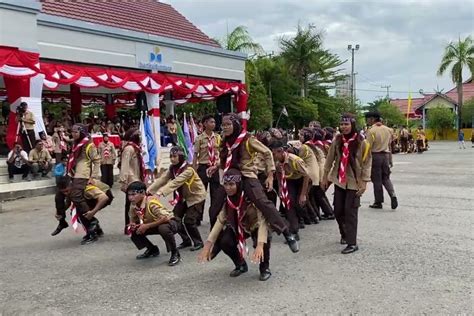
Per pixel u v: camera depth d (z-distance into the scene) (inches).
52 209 430.6
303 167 285.9
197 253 272.2
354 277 220.4
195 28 1038.4
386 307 183.8
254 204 212.8
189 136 784.3
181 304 194.4
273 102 1665.8
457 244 273.4
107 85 696.4
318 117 1796.3
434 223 331.0
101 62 706.2
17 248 293.9
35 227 354.9
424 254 255.0
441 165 792.3
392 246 273.3
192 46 867.4
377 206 394.6
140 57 764.6
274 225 211.3
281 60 1712.6
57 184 297.6
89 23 685.9
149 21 924.0
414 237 293.1
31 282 228.8
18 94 568.1
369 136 388.2
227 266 245.6
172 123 832.9
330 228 328.5
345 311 181.3
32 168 523.5
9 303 202.2
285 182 288.7
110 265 253.4
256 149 226.1
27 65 569.6
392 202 386.6
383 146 386.0
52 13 716.7
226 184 211.2
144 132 622.8
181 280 225.0
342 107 1955.0
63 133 592.1
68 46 660.7
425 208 388.8
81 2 823.1
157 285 219.0
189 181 274.5
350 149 258.4
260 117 1385.3
